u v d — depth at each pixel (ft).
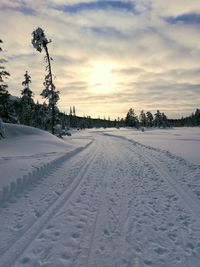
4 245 16.47
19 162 38.70
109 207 24.31
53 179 35.14
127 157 61.62
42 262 14.69
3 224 19.71
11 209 23.02
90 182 34.22
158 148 79.97
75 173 39.75
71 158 56.49
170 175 39.34
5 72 88.02
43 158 46.42
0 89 91.30
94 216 21.93
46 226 19.61
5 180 27.66
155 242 17.47
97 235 18.30
